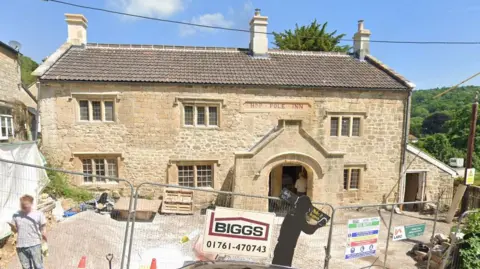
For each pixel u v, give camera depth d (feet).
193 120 42.70
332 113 44.60
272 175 46.62
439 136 110.52
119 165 41.57
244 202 38.63
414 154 47.21
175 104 41.60
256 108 43.24
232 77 43.24
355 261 28.35
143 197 42.04
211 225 18.47
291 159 39.24
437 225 40.11
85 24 47.09
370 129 45.78
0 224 22.59
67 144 40.29
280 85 42.65
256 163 38.58
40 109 39.32
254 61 49.03
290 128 38.91
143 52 47.47
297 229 19.49
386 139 46.21
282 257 19.52
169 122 41.86
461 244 23.18
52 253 22.88
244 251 18.80
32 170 28.91
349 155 45.62
